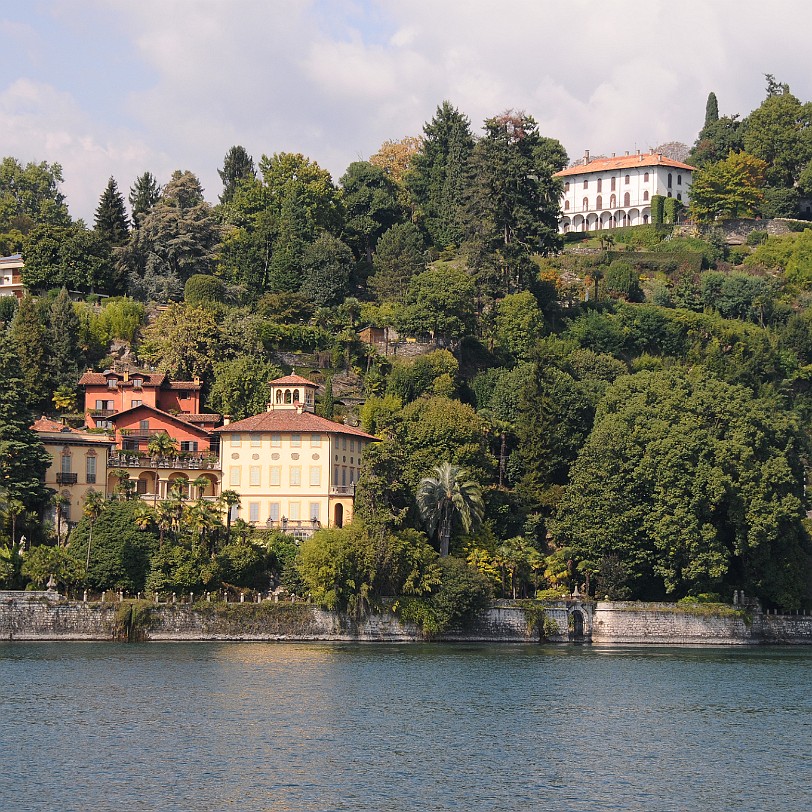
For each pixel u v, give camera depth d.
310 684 132.50
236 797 89.50
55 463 192.00
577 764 100.94
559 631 184.62
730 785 95.50
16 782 91.75
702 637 188.62
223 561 172.38
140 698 122.06
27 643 160.12
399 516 178.38
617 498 190.50
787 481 191.62
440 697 127.75
